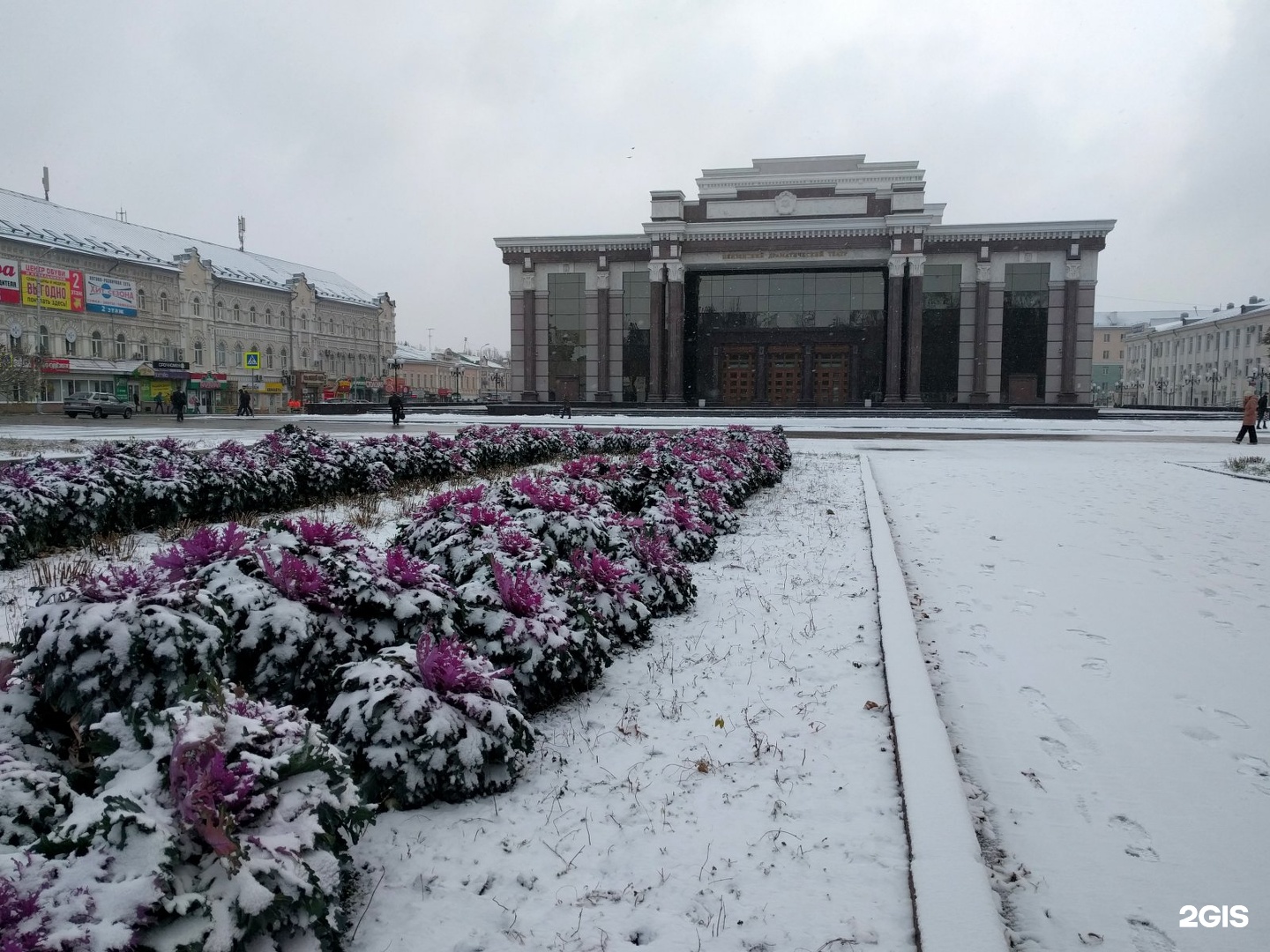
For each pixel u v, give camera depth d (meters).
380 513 11.41
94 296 54.66
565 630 4.81
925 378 50.28
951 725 4.62
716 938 2.85
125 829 2.38
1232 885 3.23
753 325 52.53
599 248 53.16
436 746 3.61
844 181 49.84
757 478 13.86
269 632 4.00
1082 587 7.64
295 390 65.88
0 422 39.12
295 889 2.53
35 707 3.52
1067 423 39.47
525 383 54.66
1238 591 7.55
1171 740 4.46
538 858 3.31
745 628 6.28
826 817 3.60
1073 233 48.12
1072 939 2.92
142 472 10.01
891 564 7.77
